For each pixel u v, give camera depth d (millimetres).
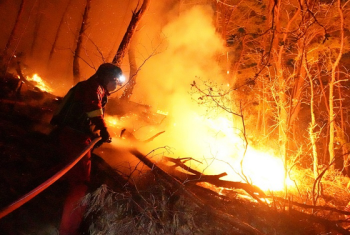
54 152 4547
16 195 3553
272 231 3516
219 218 3371
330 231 3672
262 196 4145
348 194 5715
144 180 3971
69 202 3207
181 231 3213
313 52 7344
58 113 3549
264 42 8172
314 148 5750
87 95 3375
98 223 3199
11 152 4254
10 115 5305
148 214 3234
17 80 6898
